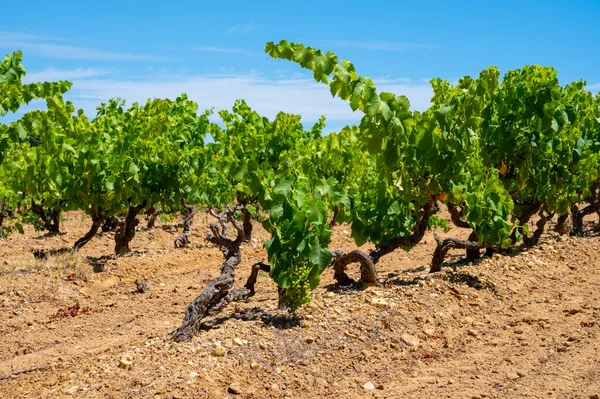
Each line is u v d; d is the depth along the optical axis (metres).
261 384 5.30
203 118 13.51
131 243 13.70
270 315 6.72
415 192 7.86
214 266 11.32
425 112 7.68
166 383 5.10
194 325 6.14
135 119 12.28
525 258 9.48
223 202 12.69
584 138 10.97
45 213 14.34
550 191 10.30
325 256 6.57
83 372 5.61
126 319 7.94
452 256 11.15
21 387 5.68
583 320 7.04
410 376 5.62
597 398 4.85
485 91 7.58
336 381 5.49
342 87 6.38
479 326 6.96
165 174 11.80
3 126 8.12
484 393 5.14
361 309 6.92
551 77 9.23
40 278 9.49
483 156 9.38
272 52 6.19
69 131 10.91
